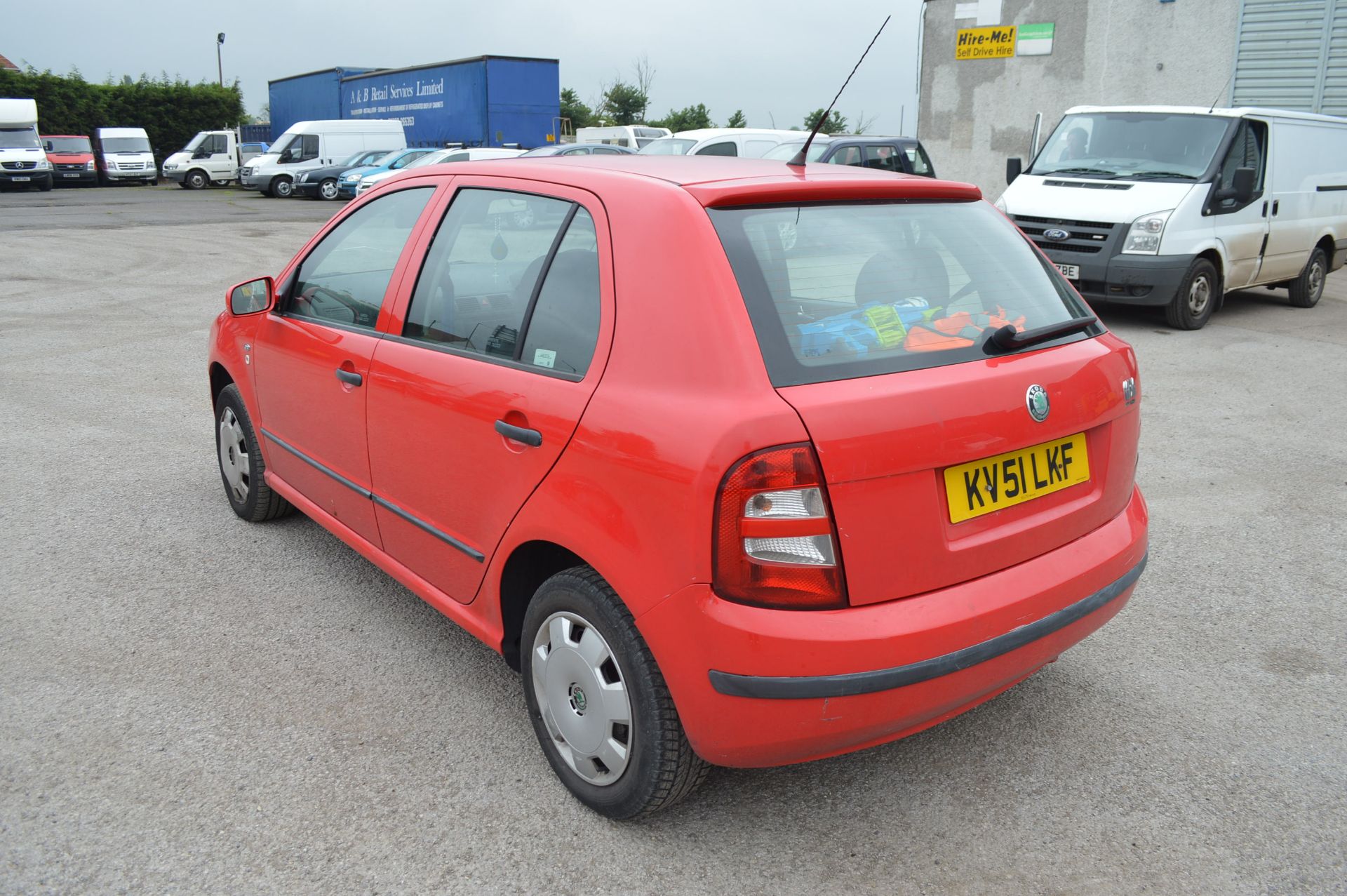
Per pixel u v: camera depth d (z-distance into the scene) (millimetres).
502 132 29516
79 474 5418
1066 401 2609
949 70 19203
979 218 3057
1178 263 9500
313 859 2514
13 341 8984
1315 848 2621
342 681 3369
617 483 2375
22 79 46438
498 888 2434
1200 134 10250
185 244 17594
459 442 2918
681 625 2268
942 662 2307
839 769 2951
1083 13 17531
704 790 2838
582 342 2586
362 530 3633
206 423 6461
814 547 2191
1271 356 8797
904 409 2285
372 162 30469
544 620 2734
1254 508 5141
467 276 3055
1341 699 3354
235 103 51750
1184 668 3553
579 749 2680
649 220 2514
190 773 2846
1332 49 15500
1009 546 2490
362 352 3406
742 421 2162
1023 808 2777
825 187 2680
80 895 2369
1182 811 2768
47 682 3316
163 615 3816
